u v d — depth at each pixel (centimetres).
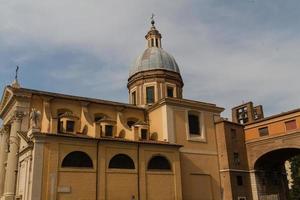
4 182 3812
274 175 4444
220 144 4094
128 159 3256
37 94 3625
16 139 3422
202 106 4156
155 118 4069
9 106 3844
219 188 3931
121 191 3100
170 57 5053
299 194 6212
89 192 2938
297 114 3884
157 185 3316
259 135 4194
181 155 3772
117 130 3969
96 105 3978
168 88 4753
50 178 2797
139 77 4775
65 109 3762
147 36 5378
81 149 3023
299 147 3797
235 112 5375
